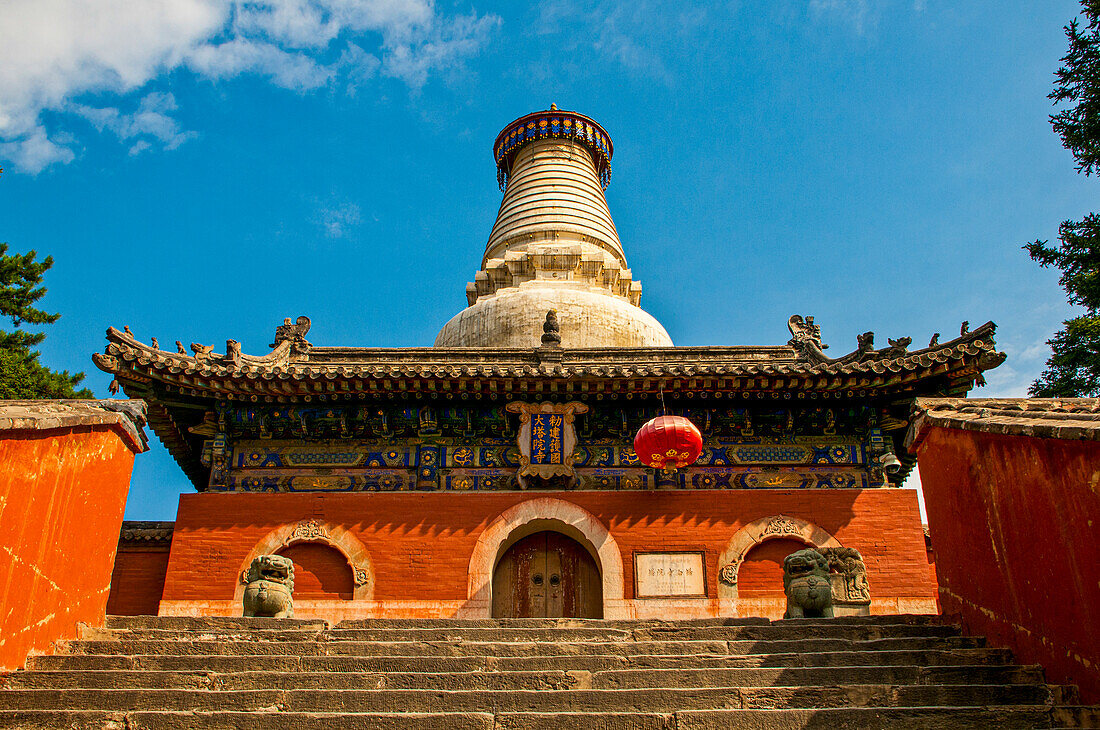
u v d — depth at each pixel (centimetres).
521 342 3122
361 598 2083
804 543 2147
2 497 1080
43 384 3166
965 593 1345
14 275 3306
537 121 4109
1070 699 1025
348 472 2278
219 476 2250
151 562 2253
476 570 2109
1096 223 2600
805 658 1196
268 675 1116
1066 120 2505
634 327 3256
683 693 1048
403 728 988
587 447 2295
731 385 2152
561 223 3800
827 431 2308
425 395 2202
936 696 1038
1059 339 2786
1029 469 1145
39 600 1184
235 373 2117
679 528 2158
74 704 1033
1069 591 1047
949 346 2081
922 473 1545
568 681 1116
